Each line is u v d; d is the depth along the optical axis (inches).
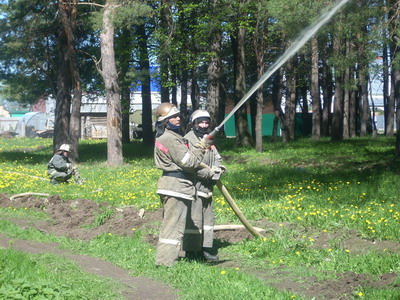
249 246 337.7
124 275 282.2
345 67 705.0
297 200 502.9
